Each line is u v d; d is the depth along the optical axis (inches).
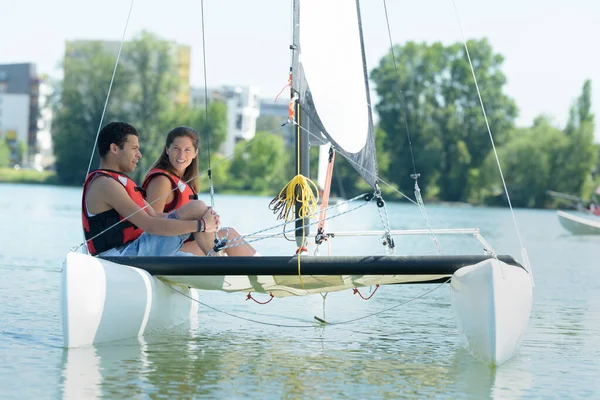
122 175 230.8
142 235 228.8
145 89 2689.5
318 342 234.4
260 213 1267.2
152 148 2674.7
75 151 2704.2
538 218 1669.5
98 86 2689.5
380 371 198.5
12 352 207.3
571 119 2608.3
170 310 245.4
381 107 2773.1
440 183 2721.5
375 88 2780.5
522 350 230.1
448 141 2728.8
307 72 253.1
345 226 981.8
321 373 194.9
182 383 181.5
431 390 181.6
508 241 789.9
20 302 292.8
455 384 187.6
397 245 679.7
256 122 4077.3
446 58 2760.8
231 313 285.6
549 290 383.9
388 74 2763.3
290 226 696.4
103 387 176.1
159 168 239.6
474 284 205.0
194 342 228.1
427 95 2753.4
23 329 239.9
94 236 228.1
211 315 279.1
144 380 183.2
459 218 1515.7
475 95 2741.1
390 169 2743.6
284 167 3002.0
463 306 209.9
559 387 187.9
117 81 2679.6
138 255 225.9
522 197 2600.9
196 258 214.8
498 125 2736.2
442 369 202.2
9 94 4010.8
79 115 2699.3
